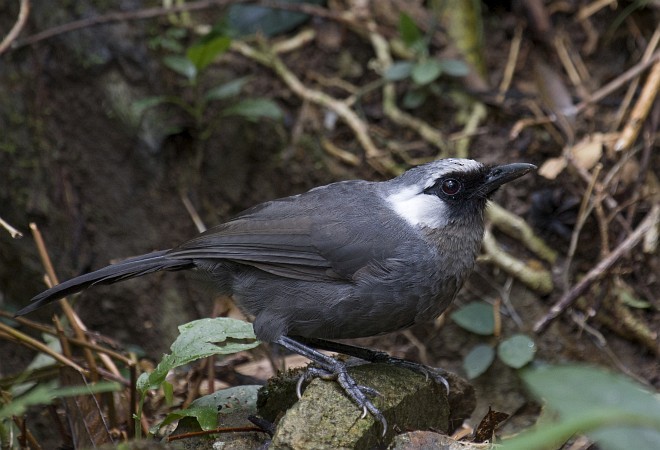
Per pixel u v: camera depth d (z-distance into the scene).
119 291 12.25
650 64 11.40
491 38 12.54
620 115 11.36
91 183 12.44
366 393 7.14
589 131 11.39
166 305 12.16
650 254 10.55
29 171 12.55
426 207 8.34
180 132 12.26
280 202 8.80
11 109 12.52
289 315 8.38
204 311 12.05
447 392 7.98
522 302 10.71
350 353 8.85
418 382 7.58
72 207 12.42
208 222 12.27
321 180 11.83
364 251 8.18
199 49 11.08
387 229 8.26
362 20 12.42
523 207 11.09
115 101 12.24
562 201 10.99
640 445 3.85
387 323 8.38
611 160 11.02
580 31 12.27
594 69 12.05
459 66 11.69
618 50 12.09
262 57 12.27
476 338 10.71
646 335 10.26
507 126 11.69
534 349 10.12
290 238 8.35
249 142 12.09
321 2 12.62
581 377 3.76
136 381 7.90
